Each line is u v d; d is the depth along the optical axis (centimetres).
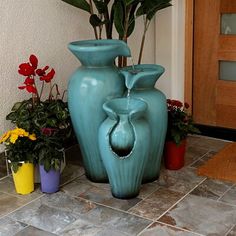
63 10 306
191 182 273
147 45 367
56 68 309
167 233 217
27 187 260
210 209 239
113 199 253
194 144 340
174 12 351
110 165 245
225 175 280
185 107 304
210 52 351
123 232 219
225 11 337
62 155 264
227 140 350
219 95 356
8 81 277
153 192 261
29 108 271
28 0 280
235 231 218
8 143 256
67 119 275
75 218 233
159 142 264
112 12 297
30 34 285
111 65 261
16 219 233
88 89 251
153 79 256
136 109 238
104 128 242
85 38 330
